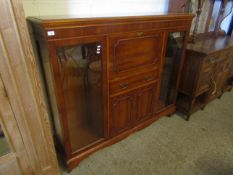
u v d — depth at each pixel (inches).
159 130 73.5
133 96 60.6
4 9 29.1
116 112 58.6
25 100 37.4
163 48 60.9
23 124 39.1
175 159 59.9
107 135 60.3
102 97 52.5
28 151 42.8
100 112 57.0
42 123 42.3
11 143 39.2
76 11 55.2
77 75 49.0
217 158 60.7
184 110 80.7
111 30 44.6
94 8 58.4
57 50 40.2
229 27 107.7
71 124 55.4
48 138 45.0
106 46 45.6
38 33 40.9
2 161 39.7
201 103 85.7
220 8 96.2
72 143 56.0
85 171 55.3
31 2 47.0
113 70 50.4
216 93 91.7
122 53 49.9
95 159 59.6
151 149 63.7
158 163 58.3
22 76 35.1
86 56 47.0
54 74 40.7
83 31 40.3
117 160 59.2
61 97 44.3
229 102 95.7
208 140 68.6
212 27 101.4
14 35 31.5
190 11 77.6
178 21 59.5
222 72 86.0
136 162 58.6
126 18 45.3
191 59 71.2
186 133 72.1
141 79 59.6
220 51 73.9
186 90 77.4
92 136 60.2
